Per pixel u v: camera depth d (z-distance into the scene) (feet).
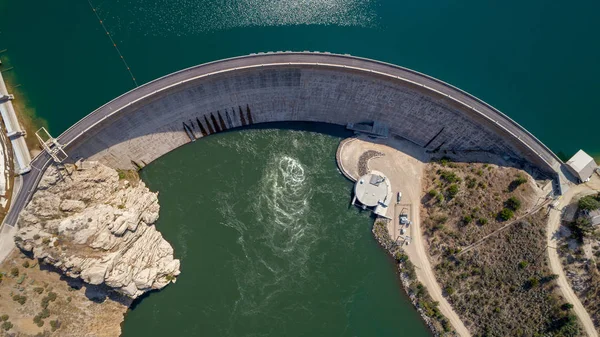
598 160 327.67
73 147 302.25
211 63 304.30
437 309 314.76
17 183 299.99
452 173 329.72
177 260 315.58
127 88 331.16
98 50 336.49
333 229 333.83
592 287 287.28
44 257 281.33
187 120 328.08
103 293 301.43
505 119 310.45
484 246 312.71
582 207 291.99
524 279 301.02
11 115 317.63
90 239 280.51
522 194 310.04
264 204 333.83
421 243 329.11
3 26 334.85
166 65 337.52
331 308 317.01
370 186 335.06
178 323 308.81
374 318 317.83
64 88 328.70
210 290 314.96
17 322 284.20
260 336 307.78
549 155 312.09
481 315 307.99
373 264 329.11
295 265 323.78
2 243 292.81
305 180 340.39
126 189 318.24
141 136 322.14
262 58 308.81
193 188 333.83
